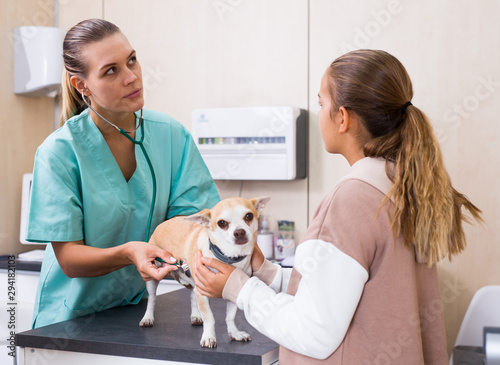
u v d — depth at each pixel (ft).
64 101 4.07
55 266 4.12
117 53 3.51
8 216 7.94
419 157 2.70
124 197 4.07
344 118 2.88
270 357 3.00
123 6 8.50
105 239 4.04
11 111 7.96
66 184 3.81
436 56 6.95
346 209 2.65
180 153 4.49
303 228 7.68
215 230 2.99
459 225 3.01
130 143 4.13
